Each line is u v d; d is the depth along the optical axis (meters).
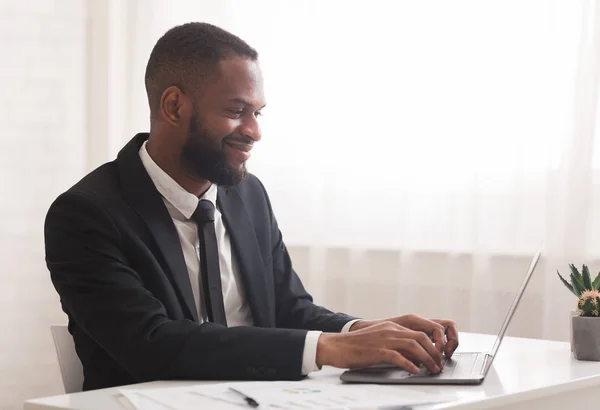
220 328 1.40
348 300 3.15
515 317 2.84
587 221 2.72
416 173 3.03
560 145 2.76
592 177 2.72
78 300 1.51
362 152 3.12
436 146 2.99
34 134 3.55
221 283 1.71
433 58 2.99
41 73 3.54
